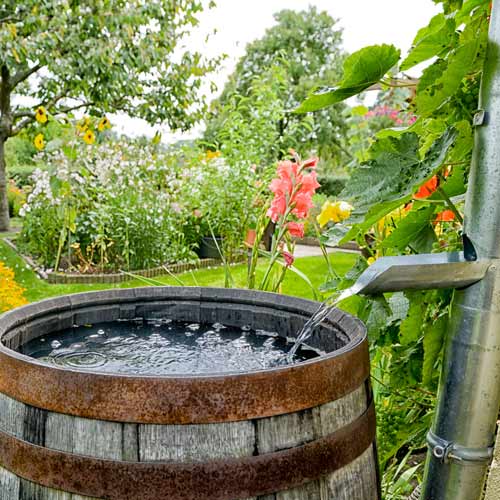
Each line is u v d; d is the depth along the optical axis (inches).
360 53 31.8
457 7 36.0
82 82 259.4
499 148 27.3
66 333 49.5
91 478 29.0
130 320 53.6
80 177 197.3
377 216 32.8
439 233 55.3
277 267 99.0
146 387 28.3
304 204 67.2
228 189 221.0
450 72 30.5
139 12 253.9
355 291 26.8
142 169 223.9
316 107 36.0
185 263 217.0
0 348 33.0
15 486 31.2
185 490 28.3
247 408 28.7
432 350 35.2
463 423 29.0
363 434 33.1
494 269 27.8
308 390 30.1
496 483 31.0
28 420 30.5
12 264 222.5
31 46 235.6
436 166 28.9
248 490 28.8
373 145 32.1
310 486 30.5
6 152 621.0
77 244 201.2
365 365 34.4
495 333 28.1
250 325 52.3
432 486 30.5
